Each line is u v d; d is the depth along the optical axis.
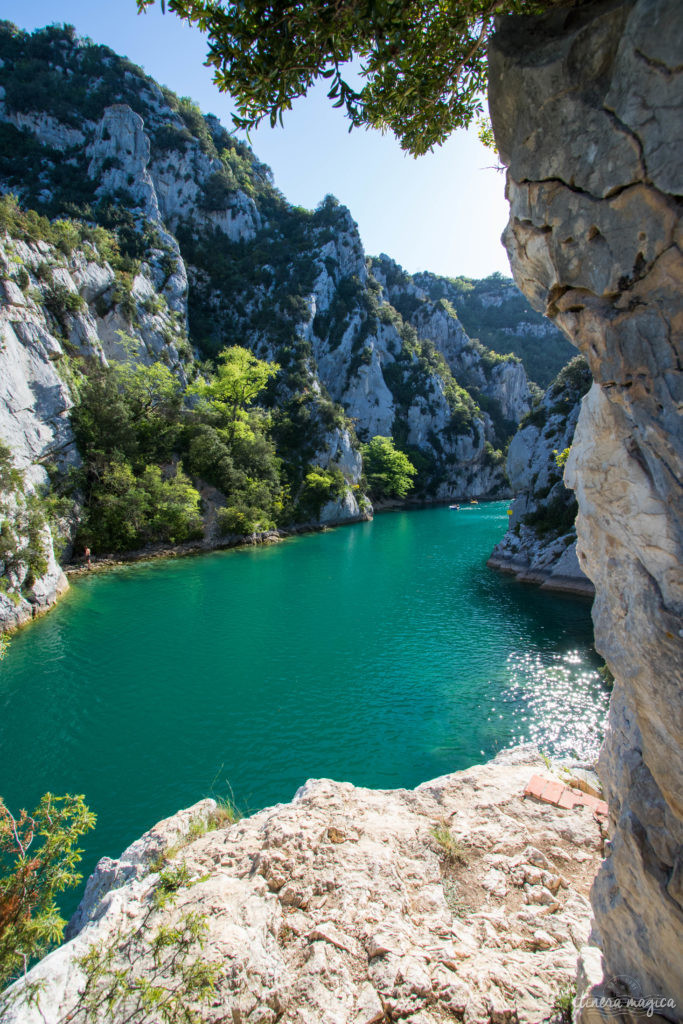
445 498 97.38
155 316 59.75
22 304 38.12
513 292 175.00
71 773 14.26
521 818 7.82
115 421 43.28
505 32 2.92
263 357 80.94
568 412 42.31
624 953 3.62
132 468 43.91
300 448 68.31
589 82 2.56
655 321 2.58
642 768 3.33
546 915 5.92
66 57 88.50
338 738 16.08
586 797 8.20
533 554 37.44
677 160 2.28
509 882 6.51
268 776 14.09
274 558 42.72
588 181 2.64
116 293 54.00
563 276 2.95
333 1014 4.78
